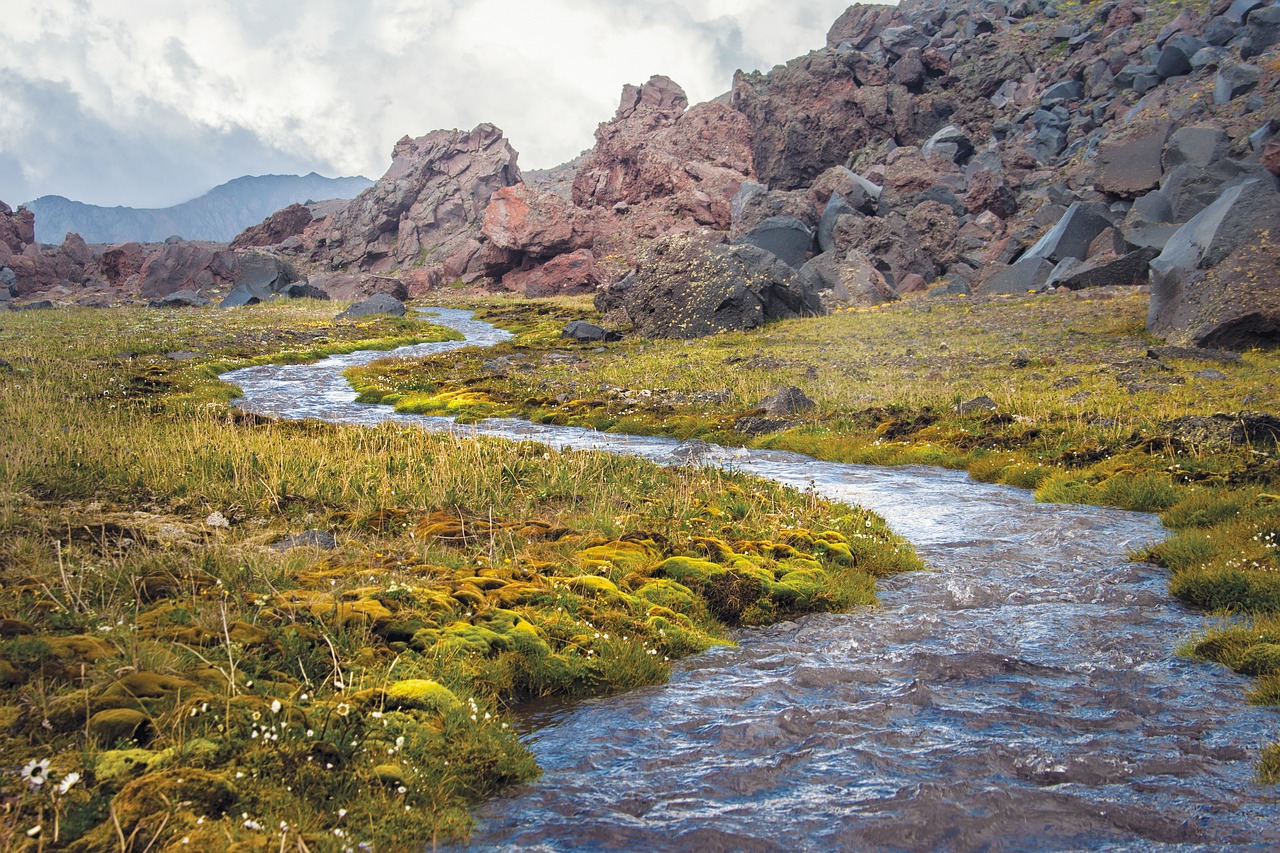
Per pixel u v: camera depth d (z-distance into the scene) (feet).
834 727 22.18
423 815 17.24
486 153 432.25
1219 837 16.97
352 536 37.68
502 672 24.36
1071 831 17.28
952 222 227.61
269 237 442.91
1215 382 90.33
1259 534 38.83
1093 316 138.82
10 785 16.10
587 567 34.01
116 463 47.75
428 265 378.73
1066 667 26.86
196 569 29.30
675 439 82.99
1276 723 22.49
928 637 30.17
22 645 20.76
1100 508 51.72
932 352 122.72
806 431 81.25
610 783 19.36
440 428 84.28
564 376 121.29
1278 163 163.32
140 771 16.92
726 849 16.65
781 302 170.60
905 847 16.79
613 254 316.19
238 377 120.78
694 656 28.58
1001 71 352.69
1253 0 294.05
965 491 58.23
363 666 22.76
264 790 16.97
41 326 167.12
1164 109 259.80
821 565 37.81
